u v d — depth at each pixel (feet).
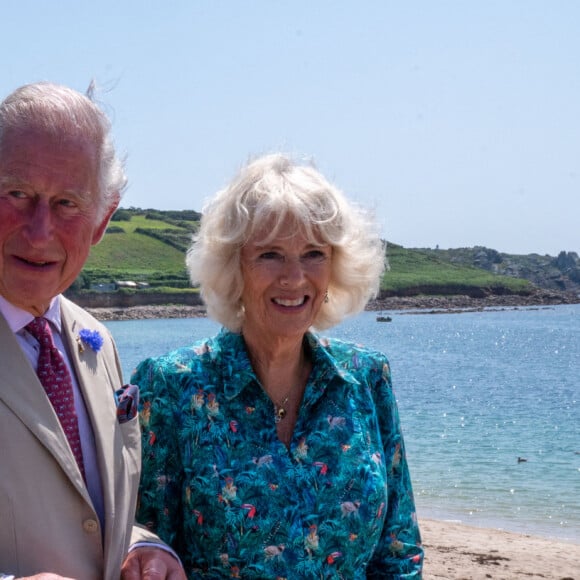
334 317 10.55
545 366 157.99
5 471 7.46
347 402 10.06
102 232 8.80
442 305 550.77
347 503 9.60
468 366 157.58
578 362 168.76
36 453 7.62
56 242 7.97
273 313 9.73
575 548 34.17
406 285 556.51
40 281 7.97
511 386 119.24
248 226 9.61
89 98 8.48
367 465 9.82
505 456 61.00
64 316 8.79
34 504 7.53
